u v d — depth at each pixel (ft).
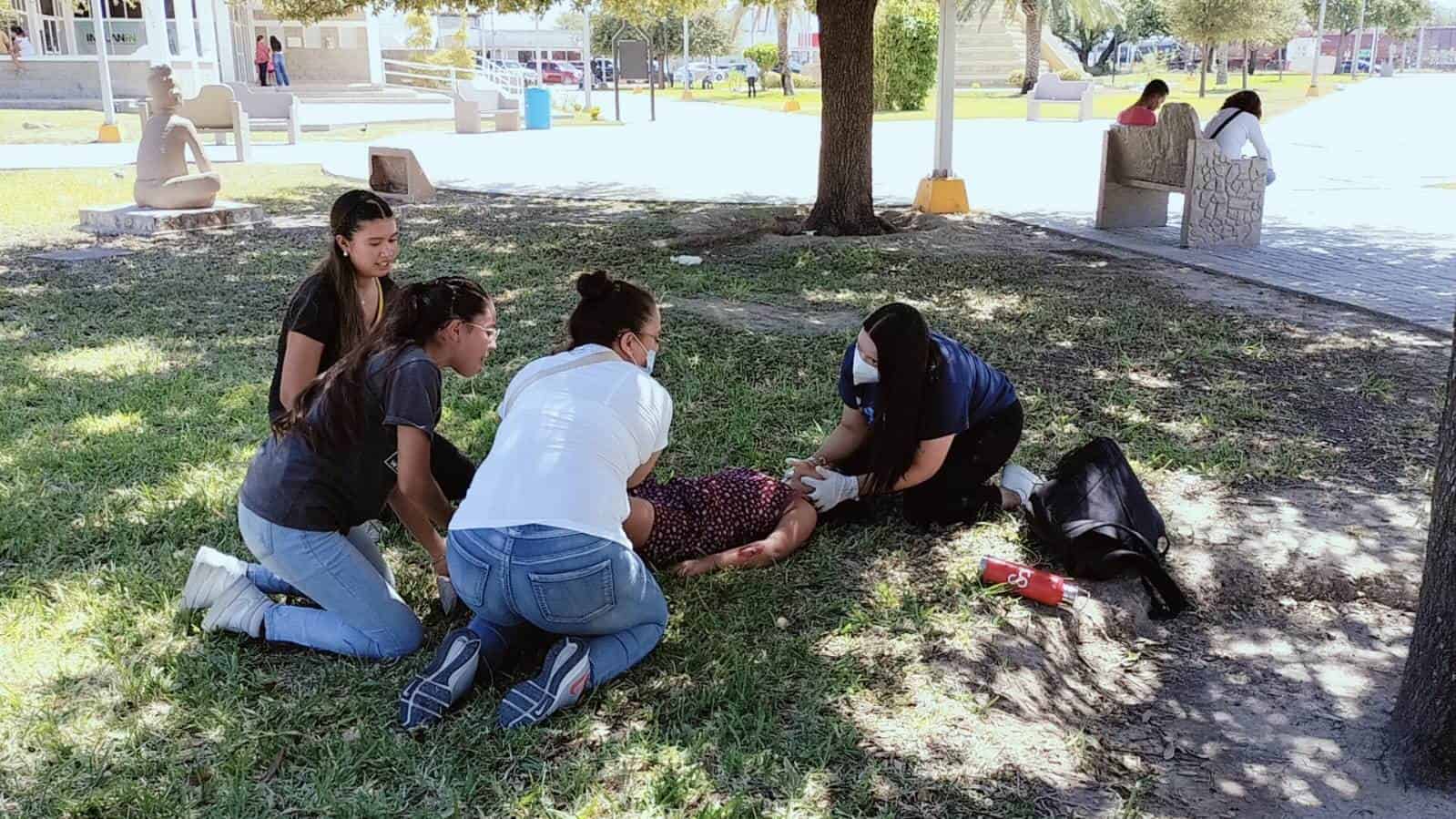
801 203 43.93
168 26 106.32
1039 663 11.19
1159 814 9.27
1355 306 25.49
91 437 16.33
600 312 10.55
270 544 10.05
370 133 84.17
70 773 9.02
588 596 9.53
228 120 58.90
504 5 42.93
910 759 9.39
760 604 11.64
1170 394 18.95
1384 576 12.96
